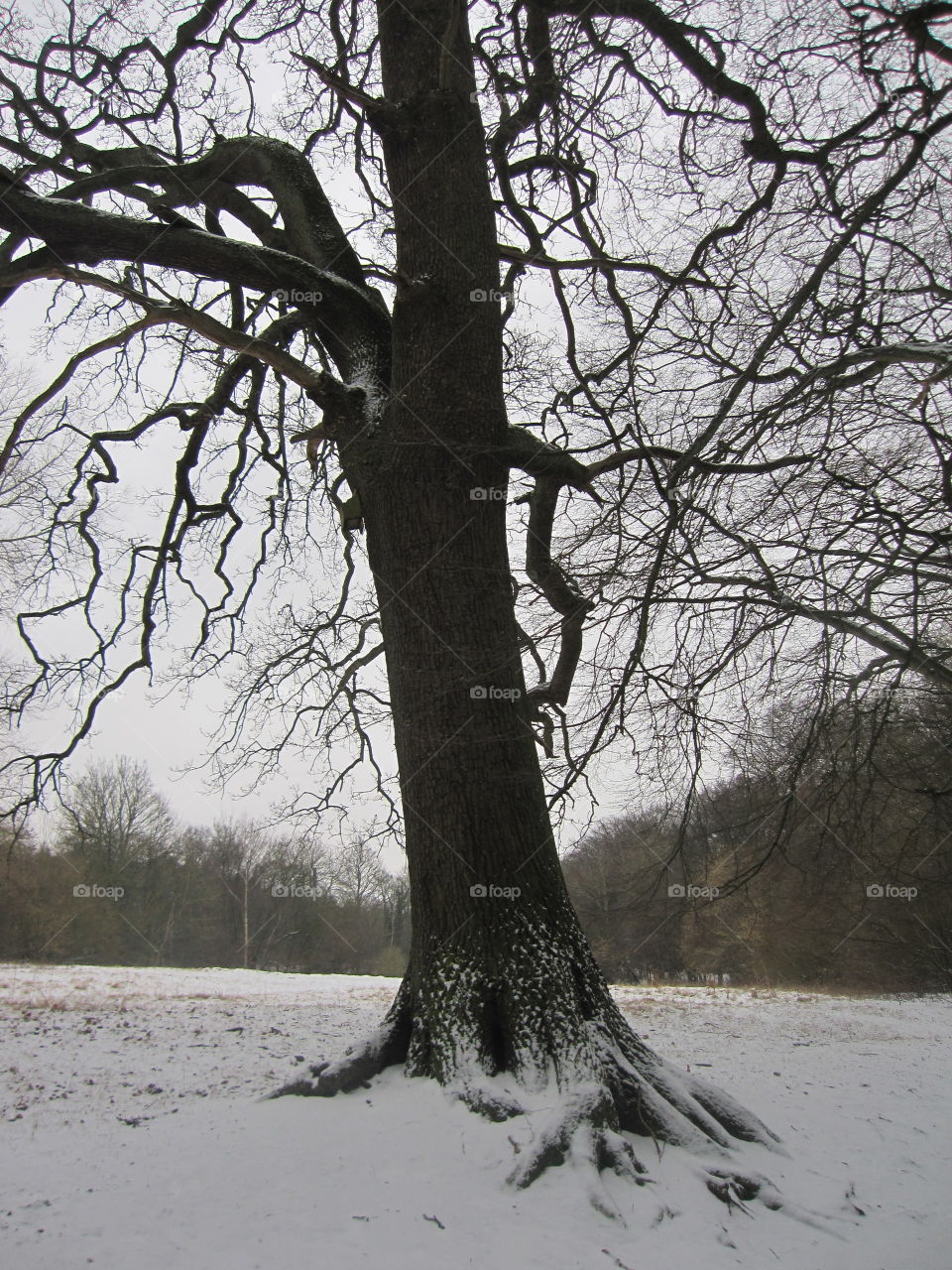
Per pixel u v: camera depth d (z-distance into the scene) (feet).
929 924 50.26
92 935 100.53
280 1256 12.25
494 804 20.75
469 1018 19.02
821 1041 37.45
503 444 23.66
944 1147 21.13
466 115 24.56
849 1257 14.03
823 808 22.26
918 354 15.81
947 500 18.63
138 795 108.88
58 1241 12.39
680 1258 13.23
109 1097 21.16
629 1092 17.71
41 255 23.77
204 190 29.99
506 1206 14.16
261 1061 26.43
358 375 25.46
